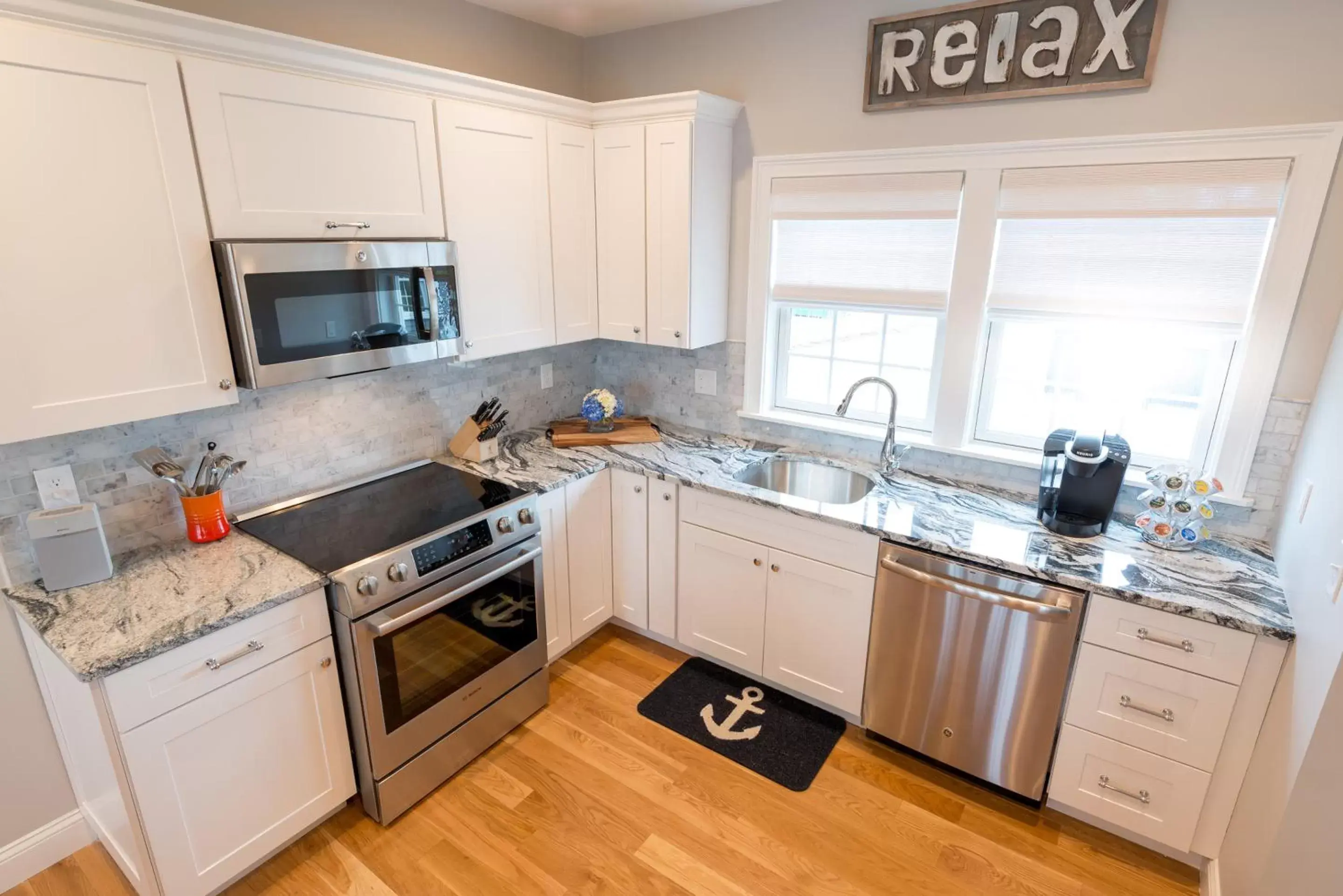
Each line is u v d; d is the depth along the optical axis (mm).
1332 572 1491
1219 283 2076
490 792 2311
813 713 2689
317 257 1943
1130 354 2350
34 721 1947
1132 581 1905
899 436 2809
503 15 2812
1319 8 1809
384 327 2172
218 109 1752
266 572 1910
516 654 2514
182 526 2129
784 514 2469
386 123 2131
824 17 2547
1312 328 1968
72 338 1612
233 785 1827
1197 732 1868
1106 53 2078
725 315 3057
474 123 2379
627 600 3076
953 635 2188
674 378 3346
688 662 3010
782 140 2754
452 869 2035
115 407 1707
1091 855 2086
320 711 1996
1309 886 1487
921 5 2340
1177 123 2043
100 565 1844
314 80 1936
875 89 2490
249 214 1857
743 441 3154
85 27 1516
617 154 2811
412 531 2158
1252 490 2133
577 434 3146
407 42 2500
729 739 2555
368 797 2164
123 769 1604
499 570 2334
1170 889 1976
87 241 1599
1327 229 1903
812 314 2975
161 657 1609
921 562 2191
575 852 2092
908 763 2451
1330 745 1402
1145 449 2396
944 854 2092
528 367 3238
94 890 1963
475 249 2477
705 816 2225
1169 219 2096
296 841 2119
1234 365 2117
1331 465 1670
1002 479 2596
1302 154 1890
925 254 2545
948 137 2402
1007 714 2158
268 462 2348
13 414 1554
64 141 1528
